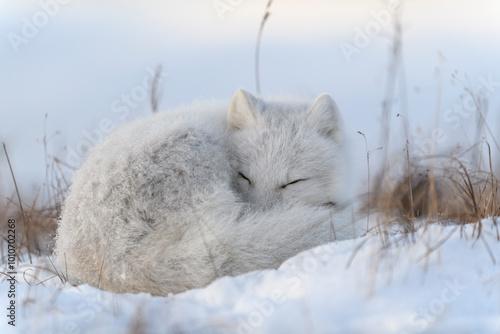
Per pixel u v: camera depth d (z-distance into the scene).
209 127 9.32
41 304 6.29
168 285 7.45
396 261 6.20
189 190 8.03
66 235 8.38
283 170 9.43
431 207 9.75
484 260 6.09
